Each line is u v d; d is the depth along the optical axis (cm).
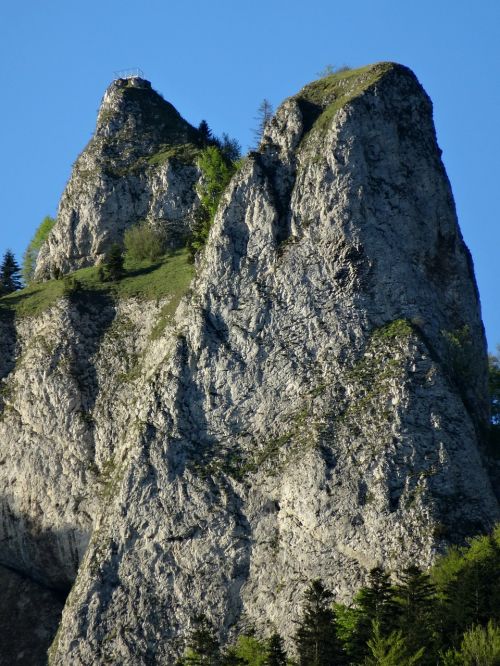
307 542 19112
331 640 16300
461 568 17200
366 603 16762
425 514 18788
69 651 19400
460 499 19050
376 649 15775
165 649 19100
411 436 19500
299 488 19450
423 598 16662
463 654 15700
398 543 18625
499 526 18588
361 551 18750
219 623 19050
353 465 19400
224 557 19512
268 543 19400
